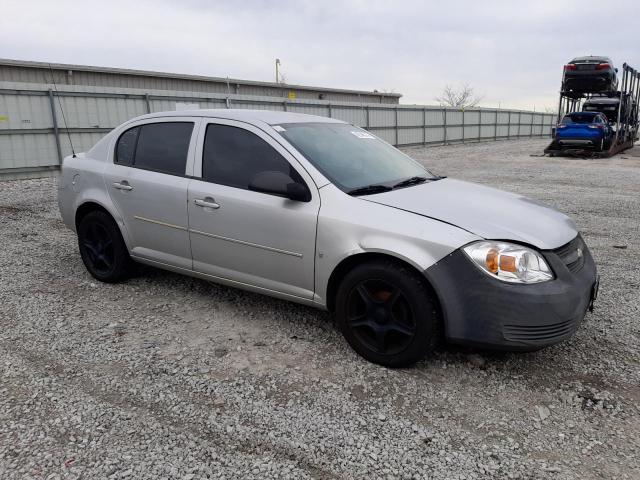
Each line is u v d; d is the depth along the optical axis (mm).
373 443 2504
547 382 3076
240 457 2389
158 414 2709
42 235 6660
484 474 2301
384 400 2869
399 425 2646
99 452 2396
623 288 4715
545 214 3514
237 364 3244
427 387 3000
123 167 4387
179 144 4086
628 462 2385
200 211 3822
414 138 30359
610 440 2551
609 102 22203
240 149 3754
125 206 4320
